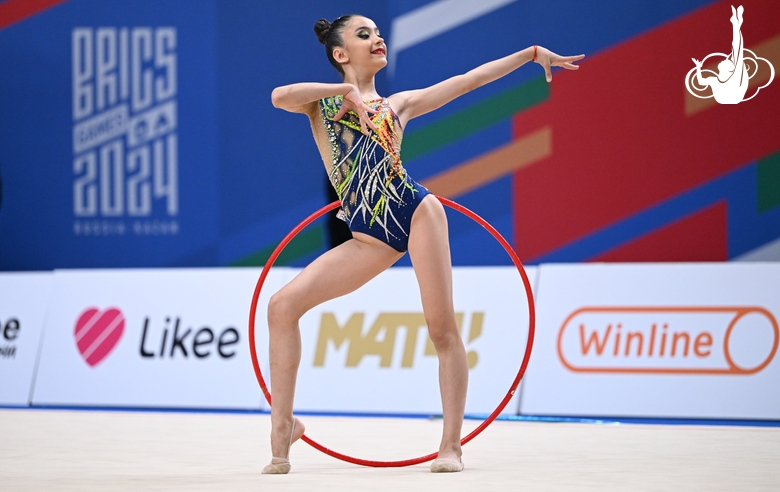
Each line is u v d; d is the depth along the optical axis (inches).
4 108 1085.8
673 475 448.1
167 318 928.9
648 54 991.0
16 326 964.6
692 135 984.3
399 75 1030.4
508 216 1019.9
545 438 642.8
